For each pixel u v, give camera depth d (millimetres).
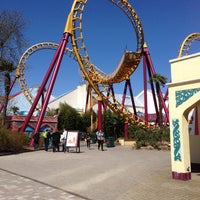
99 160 18781
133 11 42688
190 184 10617
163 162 17703
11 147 24547
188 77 11719
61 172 13719
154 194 9117
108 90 48281
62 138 25344
